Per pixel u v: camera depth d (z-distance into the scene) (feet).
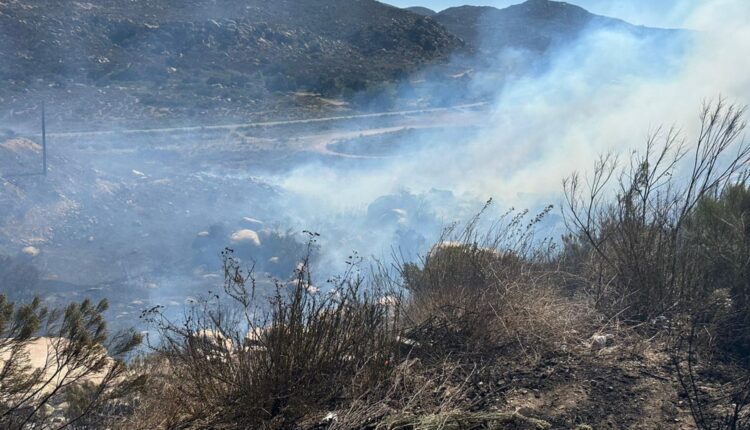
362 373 13.00
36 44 358.43
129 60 372.99
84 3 447.01
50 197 106.52
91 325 12.74
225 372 12.85
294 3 549.95
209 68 385.70
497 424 11.37
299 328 12.98
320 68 409.08
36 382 11.79
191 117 269.85
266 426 11.99
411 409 12.05
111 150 191.01
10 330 12.05
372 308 14.61
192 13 485.56
